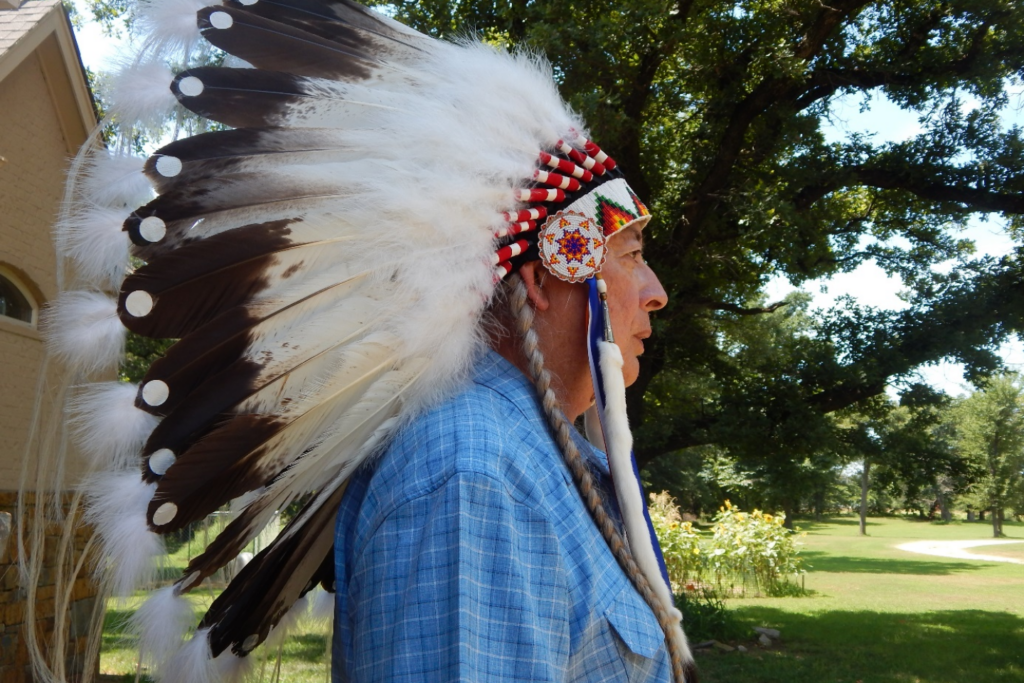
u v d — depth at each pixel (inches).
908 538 1392.7
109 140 45.3
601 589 38.8
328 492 42.4
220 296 40.2
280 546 44.9
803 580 576.7
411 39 50.6
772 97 375.2
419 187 42.6
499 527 35.7
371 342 40.7
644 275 50.6
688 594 524.4
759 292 474.9
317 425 40.8
